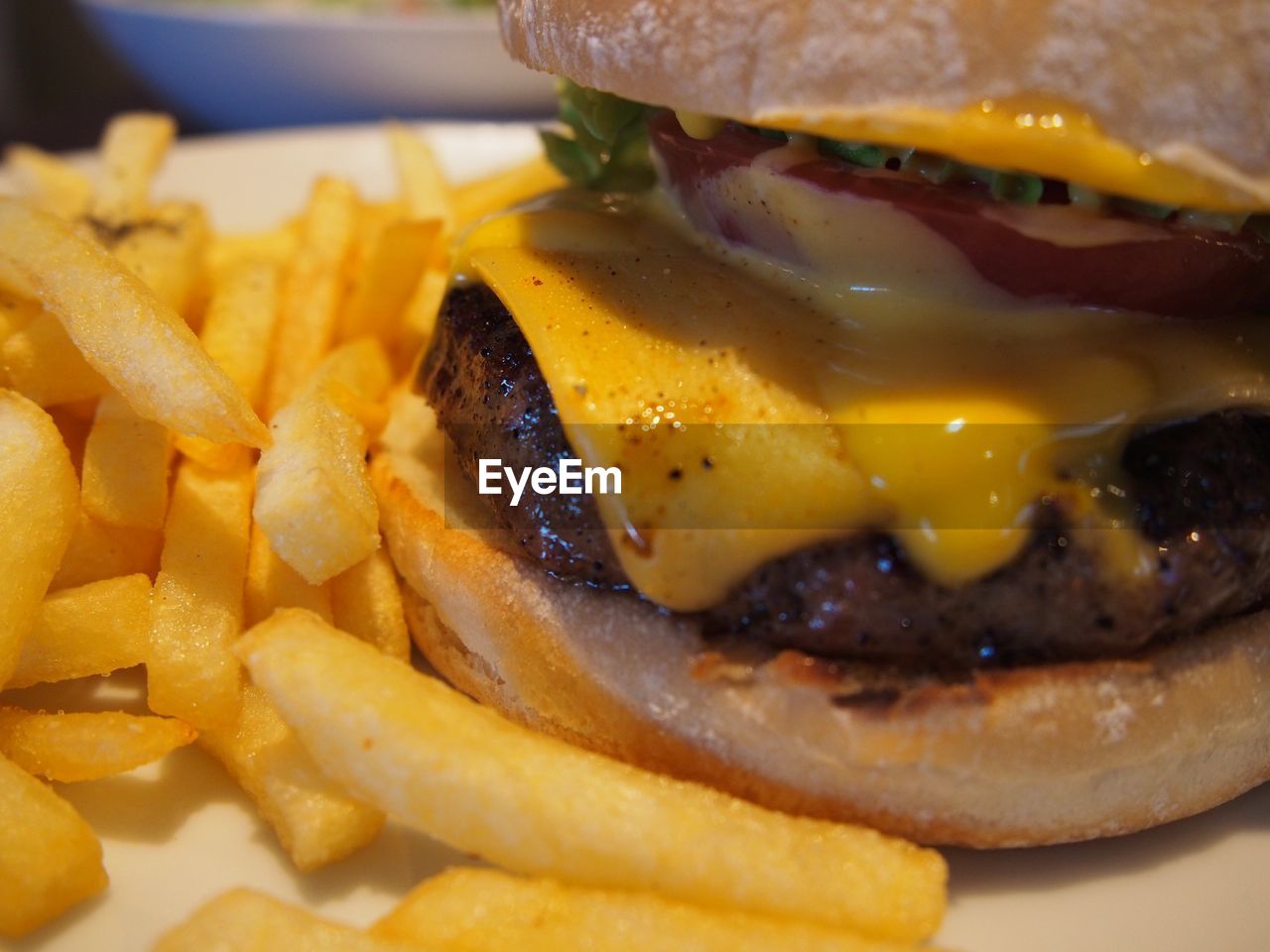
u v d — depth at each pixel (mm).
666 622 141
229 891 124
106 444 165
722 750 139
